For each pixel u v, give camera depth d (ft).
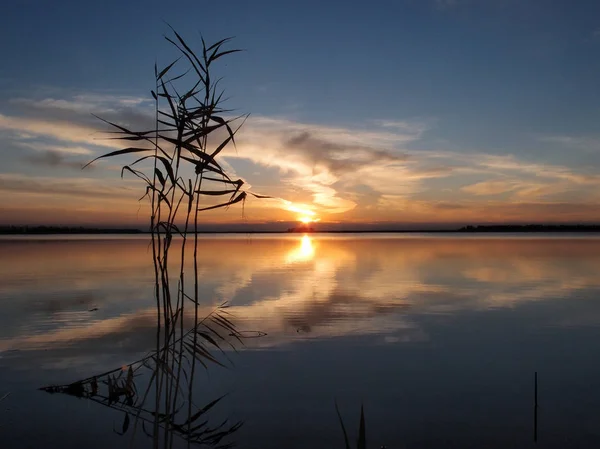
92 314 40.50
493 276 68.54
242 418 19.81
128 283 60.75
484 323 36.78
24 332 34.17
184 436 18.43
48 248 161.07
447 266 85.10
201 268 82.38
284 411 20.54
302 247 176.76
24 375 25.03
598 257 104.47
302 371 25.55
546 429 18.71
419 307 43.60
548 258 102.42
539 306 44.01
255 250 150.51
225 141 11.60
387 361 27.30
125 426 19.29
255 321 37.58
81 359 27.71
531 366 26.45
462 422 19.39
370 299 48.08
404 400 21.68
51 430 18.86
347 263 93.40
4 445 17.43
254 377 24.66
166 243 12.14
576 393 22.41
